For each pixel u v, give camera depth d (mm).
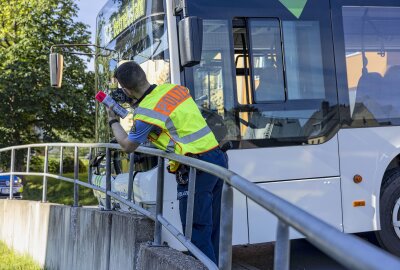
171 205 4711
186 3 5012
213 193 3875
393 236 5496
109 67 6387
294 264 5418
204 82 4988
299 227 1578
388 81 5605
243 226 4918
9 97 18625
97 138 6801
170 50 4926
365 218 5363
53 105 19297
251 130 5090
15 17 19531
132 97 3773
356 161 5375
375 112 5504
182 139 3646
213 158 3697
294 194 5148
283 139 5168
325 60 5418
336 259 1314
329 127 5328
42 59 18812
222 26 5125
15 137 19531
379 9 5668
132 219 4289
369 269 1142
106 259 4867
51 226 7004
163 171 4004
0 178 14289
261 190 2047
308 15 5422
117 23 6172
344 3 5559
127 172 5488
